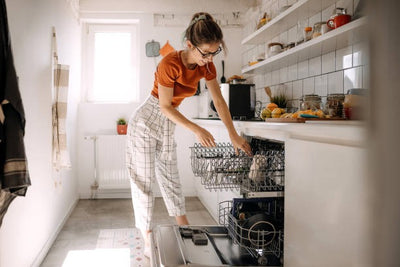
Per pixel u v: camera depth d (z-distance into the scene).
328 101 1.83
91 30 4.43
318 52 2.45
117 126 4.26
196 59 1.72
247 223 1.48
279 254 1.38
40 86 2.45
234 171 1.74
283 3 3.24
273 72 3.48
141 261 2.40
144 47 4.32
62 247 2.69
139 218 2.28
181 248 1.44
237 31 4.44
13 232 1.87
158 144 2.28
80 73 4.37
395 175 0.29
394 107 0.29
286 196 1.21
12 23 1.85
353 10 2.13
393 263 0.29
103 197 4.34
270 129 1.55
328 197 0.89
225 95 3.31
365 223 0.32
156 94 2.14
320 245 0.94
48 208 2.68
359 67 2.07
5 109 1.49
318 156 0.95
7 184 1.45
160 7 4.22
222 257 1.41
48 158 2.69
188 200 4.19
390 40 0.29
